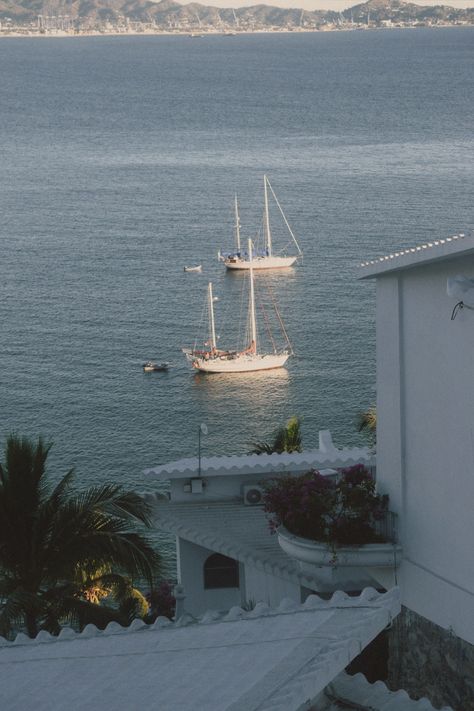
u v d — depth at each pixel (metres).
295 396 130.75
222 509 31.19
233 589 31.11
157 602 36.62
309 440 117.44
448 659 21.83
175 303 171.00
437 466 21.91
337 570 27.91
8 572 28.52
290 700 11.84
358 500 23.09
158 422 123.88
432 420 21.97
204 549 30.92
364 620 13.79
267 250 195.12
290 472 31.64
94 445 116.38
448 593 21.69
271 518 26.77
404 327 22.58
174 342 152.50
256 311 165.50
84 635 16.12
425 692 22.73
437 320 21.53
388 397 23.22
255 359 137.88
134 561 28.00
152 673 13.81
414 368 22.39
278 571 28.44
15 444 28.30
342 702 14.88
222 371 137.00
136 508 28.61
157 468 32.03
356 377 136.00
